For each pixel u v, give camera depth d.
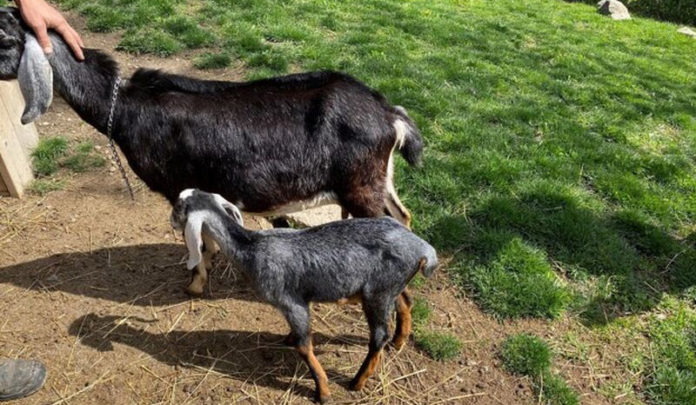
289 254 2.92
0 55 3.02
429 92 6.49
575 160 5.57
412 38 8.10
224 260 4.08
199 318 3.61
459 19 9.62
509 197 4.90
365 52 7.23
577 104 7.01
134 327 3.50
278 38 7.26
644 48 10.35
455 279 4.08
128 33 7.03
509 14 11.09
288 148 3.20
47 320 3.50
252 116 3.22
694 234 4.82
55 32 3.15
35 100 3.04
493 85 7.03
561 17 11.76
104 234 4.23
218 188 3.31
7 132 4.39
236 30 7.27
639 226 4.73
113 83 3.26
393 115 3.35
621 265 4.31
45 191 4.61
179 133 3.21
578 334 3.79
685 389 3.44
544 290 3.96
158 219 4.44
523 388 3.38
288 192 3.30
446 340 3.57
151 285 3.82
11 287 3.70
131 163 3.40
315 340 3.54
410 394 3.27
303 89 3.35
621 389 3.45
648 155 6.00
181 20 7.33
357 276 2.92
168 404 3.08
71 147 5.16
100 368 3.24
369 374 3.18
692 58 10.18
